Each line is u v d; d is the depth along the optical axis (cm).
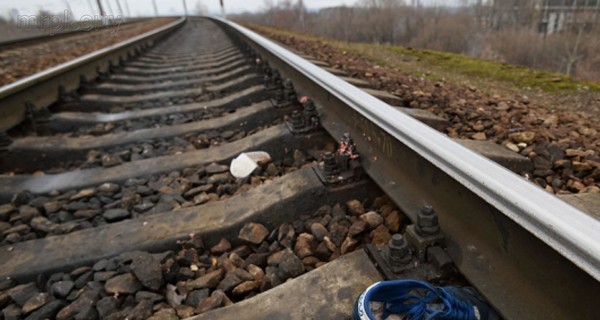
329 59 527
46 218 204
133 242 173
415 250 130
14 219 203
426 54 569
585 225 85
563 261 91
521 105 281
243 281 154
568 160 187
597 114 268
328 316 118
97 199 221
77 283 154
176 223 184
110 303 142
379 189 192
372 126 191
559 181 177
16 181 238
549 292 96
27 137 299
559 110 282
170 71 634
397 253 124
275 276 155
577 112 274
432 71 455
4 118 298
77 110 405
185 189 228
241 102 389
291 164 250
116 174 245
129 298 146
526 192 101
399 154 166
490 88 362
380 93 298
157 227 182
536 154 199
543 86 353
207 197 218
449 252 127
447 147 135
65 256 167
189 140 309
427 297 110
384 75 397
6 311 145
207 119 362
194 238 173
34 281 160
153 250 171
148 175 245
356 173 190
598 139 214
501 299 106
